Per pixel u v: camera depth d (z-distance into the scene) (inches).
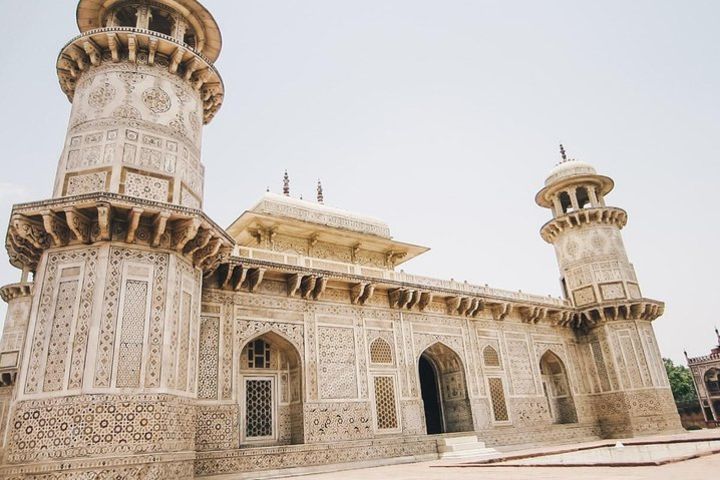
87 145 320.8
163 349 285.7
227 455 339.0
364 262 576.1
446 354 528.7
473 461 354.6
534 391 565.0
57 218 286.7
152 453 263.0
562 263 668.1
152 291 293.4
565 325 629.9
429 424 546.9
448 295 518.3
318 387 412.5
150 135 332.2
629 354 597.3
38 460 248.4
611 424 589.6
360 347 450.0
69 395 257.6
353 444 405.1
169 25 410.9
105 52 350.0
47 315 278.1
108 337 271.6
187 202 341.1
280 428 404.8
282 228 520.7
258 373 408.8
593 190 669.3
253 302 404.5
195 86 379.2
